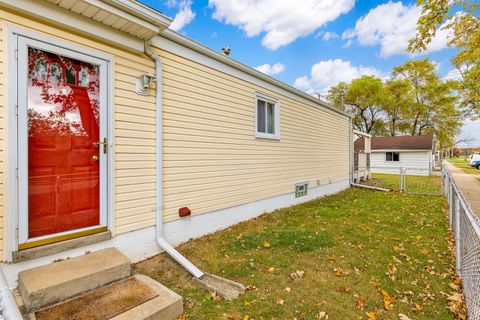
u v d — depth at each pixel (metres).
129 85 3.29
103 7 2.67
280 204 6.63
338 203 7.59
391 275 3.11
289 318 2.29
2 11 2.33
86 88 2.93
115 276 2.55
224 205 4.89
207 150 4.50
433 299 2.61
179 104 4.00
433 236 4.55
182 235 4.06
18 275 2.33
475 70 9.18
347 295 2.67
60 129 2.73
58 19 2.60
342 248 3.94
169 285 2.82
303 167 7.70
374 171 21.69
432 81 24.64
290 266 3.31
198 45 4.20
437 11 4.40
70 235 2.74
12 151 2.37
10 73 2.37
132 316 2.03
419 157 19.72
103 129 3.03
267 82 6.04
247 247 3.94
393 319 2.29
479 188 11.16
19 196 2.41
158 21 3.08
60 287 2.18
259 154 5.84
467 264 2.66
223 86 4.82
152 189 3.55
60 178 2.72
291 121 7.05
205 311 2.38
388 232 4.77
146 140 3.47
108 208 3.06
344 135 10.84
